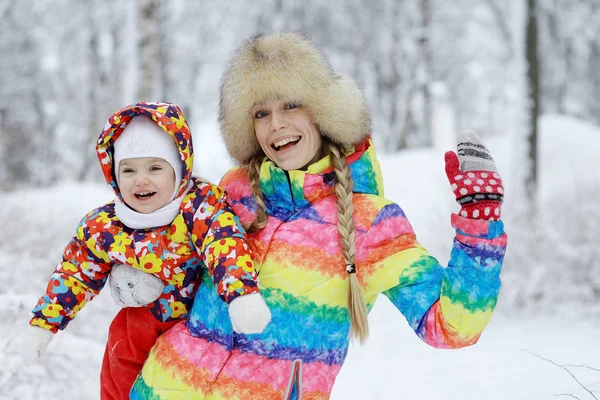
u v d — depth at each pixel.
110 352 2.37
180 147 2.23
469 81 27.67
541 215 7.25
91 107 23.83
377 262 2.09
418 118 27.84
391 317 6.02
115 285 2.23
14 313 3.71
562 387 3.17
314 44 2.34
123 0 20.38
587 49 23.50
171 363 2.12
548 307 5.97
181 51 22.48
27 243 6.73
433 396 3.46
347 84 2.35
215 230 2.13
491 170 1.95
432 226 7.82
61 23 23.38
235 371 2.05
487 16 23.47
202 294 2.18
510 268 6.33
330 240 2.10
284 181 2.19
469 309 1.91
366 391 3.76
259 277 2.11
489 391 3.35
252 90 2.28
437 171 16.05
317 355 2.07
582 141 16.20
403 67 24.95
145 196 2.22
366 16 23.38
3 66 22.69
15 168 23.55
